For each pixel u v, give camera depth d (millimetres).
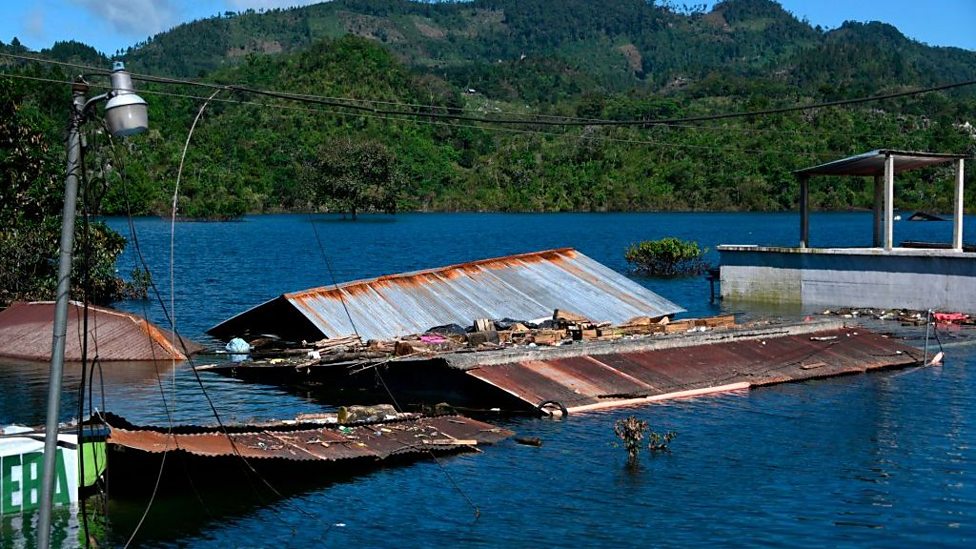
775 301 44344
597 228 112188
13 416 22781
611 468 19078
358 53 181125
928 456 20000
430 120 164875
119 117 10984
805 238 43938
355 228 111938
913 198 121562
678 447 20469
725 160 145625
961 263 38000
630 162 151875
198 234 97438
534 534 15875
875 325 37250
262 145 145000
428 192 152750
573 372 24969
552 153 158500
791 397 25031
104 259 41625
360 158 136375
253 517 16578
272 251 76750
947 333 35219
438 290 32969
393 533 15953
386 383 25531
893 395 25375
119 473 17547
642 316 35094
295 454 18094
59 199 39375
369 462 19109
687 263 62094
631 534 15867
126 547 15359
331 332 28656
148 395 25094
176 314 40594
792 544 15477
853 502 17312
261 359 28578
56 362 11250
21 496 16391
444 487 17984
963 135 138750
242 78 170875
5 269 37750
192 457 17312
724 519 16516
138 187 119875
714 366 27078
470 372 23609
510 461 19438
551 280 36125
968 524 16328
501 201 150000
